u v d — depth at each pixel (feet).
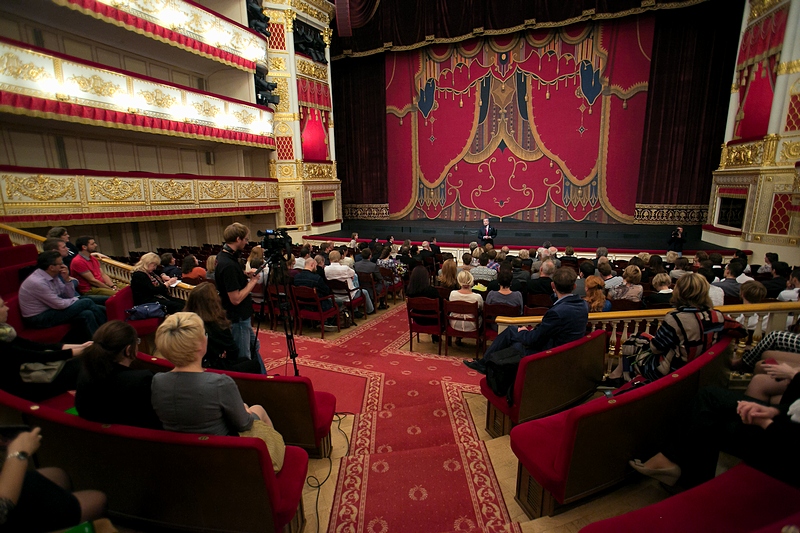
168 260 20.03
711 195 39.24
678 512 5.14
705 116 41.37
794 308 10.05
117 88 28.14
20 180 23.44
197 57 39.04
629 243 38.27
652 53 42.01
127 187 29.94
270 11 43.93
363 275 21.77
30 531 4.69
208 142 42.55
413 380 13.75
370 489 7.76
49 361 9.34
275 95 44.37
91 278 16.70
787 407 6.32
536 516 6.86
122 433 5.59
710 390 6.45
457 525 6.83
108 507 6.21
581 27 44.39
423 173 54.80
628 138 44.73
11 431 6.44
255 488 5.57
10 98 22.40
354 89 56.75
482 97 49.85
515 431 7.35
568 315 9.30
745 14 34.91
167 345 5.93
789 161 29.71
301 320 18.83
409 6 47.01
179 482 5.73
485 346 16.33
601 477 6.53
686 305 7.81
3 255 15.87
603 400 6.10
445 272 17.40
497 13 43.86
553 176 48.47
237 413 6.20
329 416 9.09
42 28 29.58
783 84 29.53
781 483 5.48
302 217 47.57
